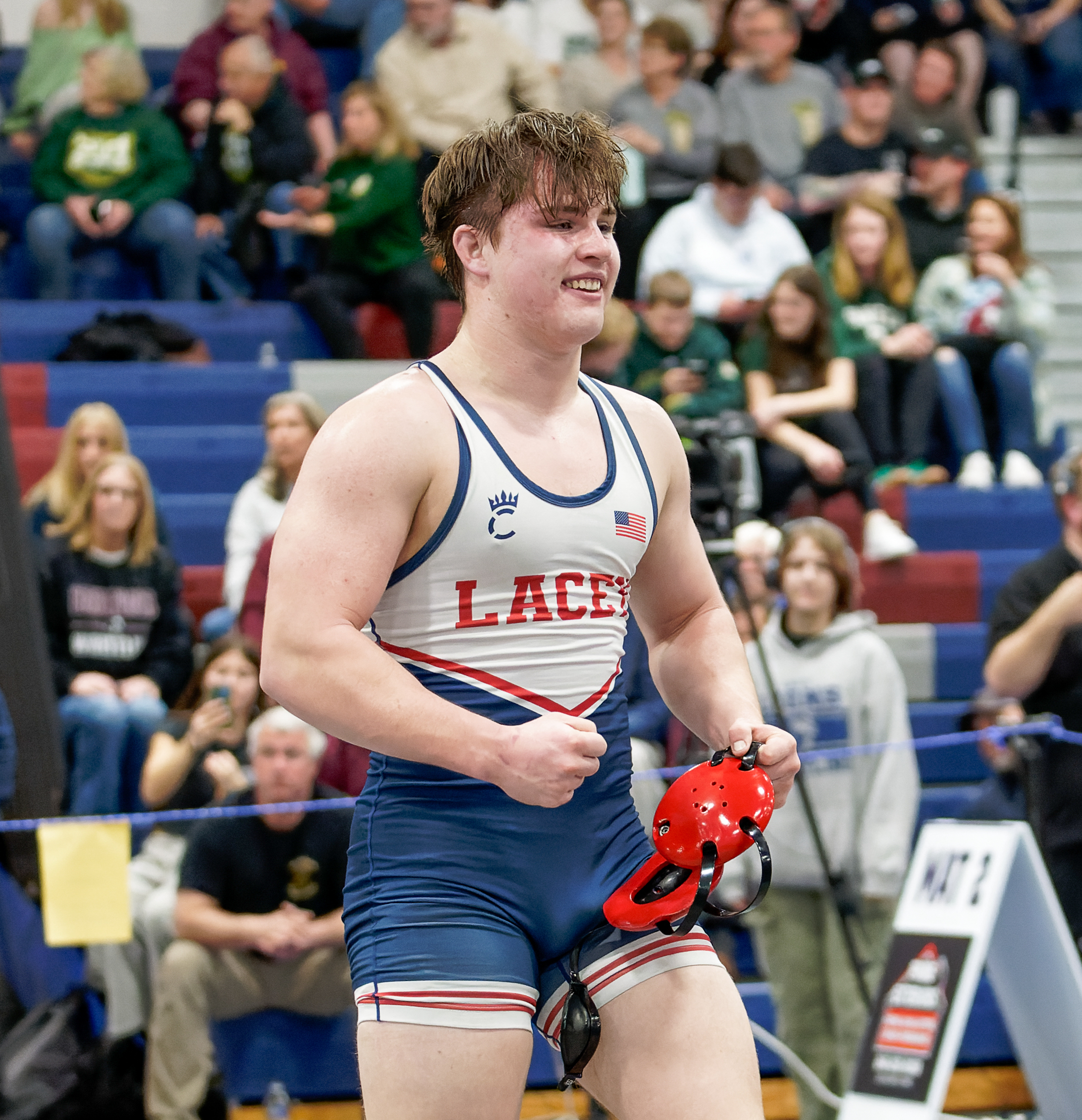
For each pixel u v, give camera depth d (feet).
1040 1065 22.63
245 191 43.68
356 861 12.31
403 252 41.32
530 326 12.16
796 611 28.27
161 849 26.91
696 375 36.73
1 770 25.05
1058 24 54.13
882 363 39.42
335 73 51.62
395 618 12.21
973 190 45.62
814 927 27.02
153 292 44.14
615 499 12.51
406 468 11.82
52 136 43.34
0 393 26.05
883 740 27.55
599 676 12.42
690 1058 11.82
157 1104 24.31
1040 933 21.91
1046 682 27.27
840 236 40.14
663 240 41.78
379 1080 11.65
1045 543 39.40
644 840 12.76
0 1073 23.43
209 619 33.27
